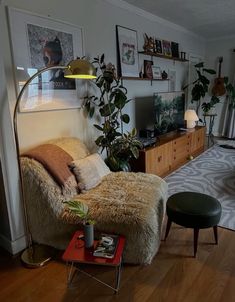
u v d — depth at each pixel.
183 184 3.24
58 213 1.87
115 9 3.12
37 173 1.86
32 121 2.27
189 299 1.51
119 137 3.07
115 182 2.29
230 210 2.56
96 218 1.75
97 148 3.12
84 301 1.52
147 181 2.29
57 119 2.53
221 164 4.02
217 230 2.15
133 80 3.63
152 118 4.08
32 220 1.98
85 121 2.89
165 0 3.24
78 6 2.59
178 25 4.57
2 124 1.78
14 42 2.01
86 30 2.72
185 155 4.19
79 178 2.13
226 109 5.93
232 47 5.67
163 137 3.91
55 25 2.34
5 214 1.92
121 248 1.58
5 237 2.00
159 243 2.00
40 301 1.53
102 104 2.89
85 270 1.77
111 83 2.99
